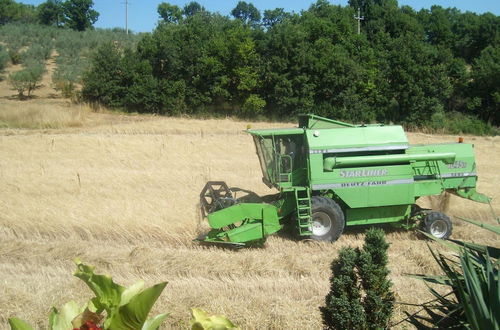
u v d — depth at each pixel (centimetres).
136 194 1306
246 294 725
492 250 368
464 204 1295
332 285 514
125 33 7181
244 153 2003
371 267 500
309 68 3381
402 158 1069
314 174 1037
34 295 689
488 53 3938
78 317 179
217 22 4550
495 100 3553
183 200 1235
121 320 175
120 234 1004
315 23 3644
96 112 3297
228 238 951
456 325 362
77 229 1018
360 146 1051
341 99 3397
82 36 6278
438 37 5412
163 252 905
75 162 1748
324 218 1031
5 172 1563
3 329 598
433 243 1010
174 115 3400
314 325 623
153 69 3547
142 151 1959
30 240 975
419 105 3322
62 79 3822
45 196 1267
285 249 980
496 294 276
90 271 183
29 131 2348
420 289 736
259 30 3531
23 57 4897
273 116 3416
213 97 3469
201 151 2008
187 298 686
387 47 3728
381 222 1100
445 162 1110
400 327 604
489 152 2242
